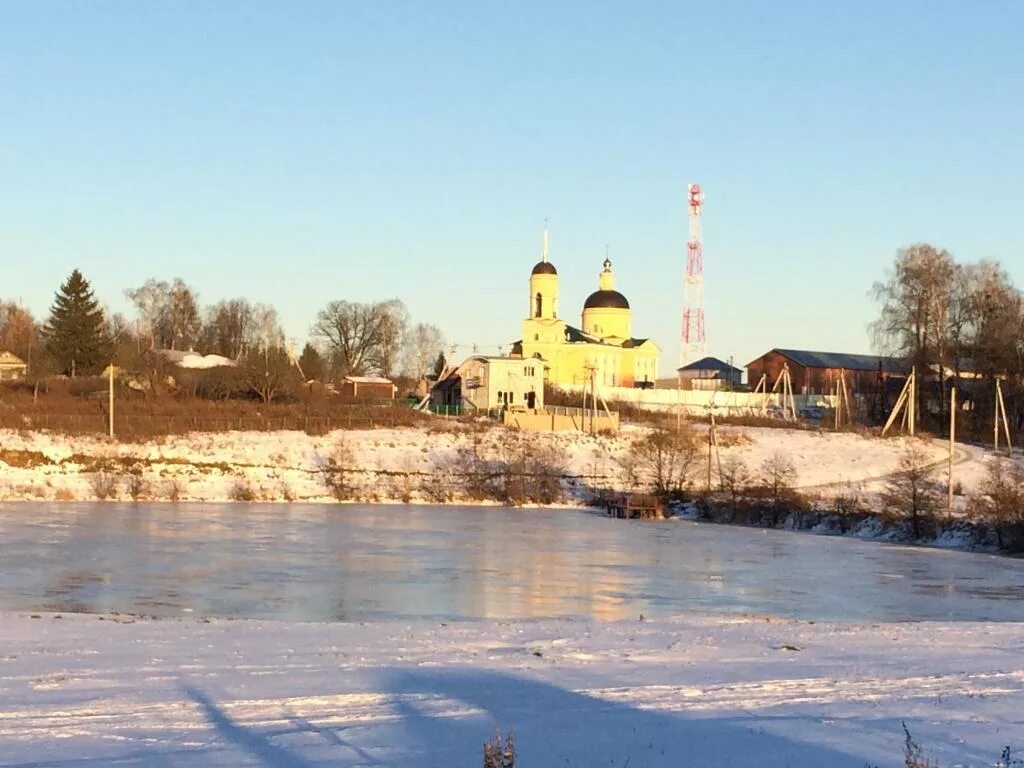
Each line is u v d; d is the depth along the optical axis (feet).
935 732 60.03
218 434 329.11
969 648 90.22
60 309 463.42
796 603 144.56
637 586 157.07
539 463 324.60
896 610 140.05
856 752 56.08
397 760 53.83
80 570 157.69
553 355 516.73
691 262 554.46
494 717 62.59
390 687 69.67
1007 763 52.44
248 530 217.56
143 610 125.08
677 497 301.43
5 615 101.09
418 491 305.53
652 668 77.82
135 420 331.16
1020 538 215.72
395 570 167.02
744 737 58.95
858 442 369.71
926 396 414.41
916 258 408.26
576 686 71.05
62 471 288.51
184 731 57.77
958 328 406.21
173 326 632.38
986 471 322.34
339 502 292.81
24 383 400.47
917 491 268.62
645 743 57.67
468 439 347.56
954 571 184.34
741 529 260.42
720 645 89.25
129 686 68.08
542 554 193.98
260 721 60.23
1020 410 395.55
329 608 130.00
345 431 345.51
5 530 205.87
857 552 213.25
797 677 74.79
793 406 459.32
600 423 379.14
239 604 131.44
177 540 197.67
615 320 554.46
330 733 58.29
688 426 375.86
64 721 59.31
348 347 593.42
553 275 525.34
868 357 575.38
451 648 85.87
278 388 403.75
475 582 155.63
